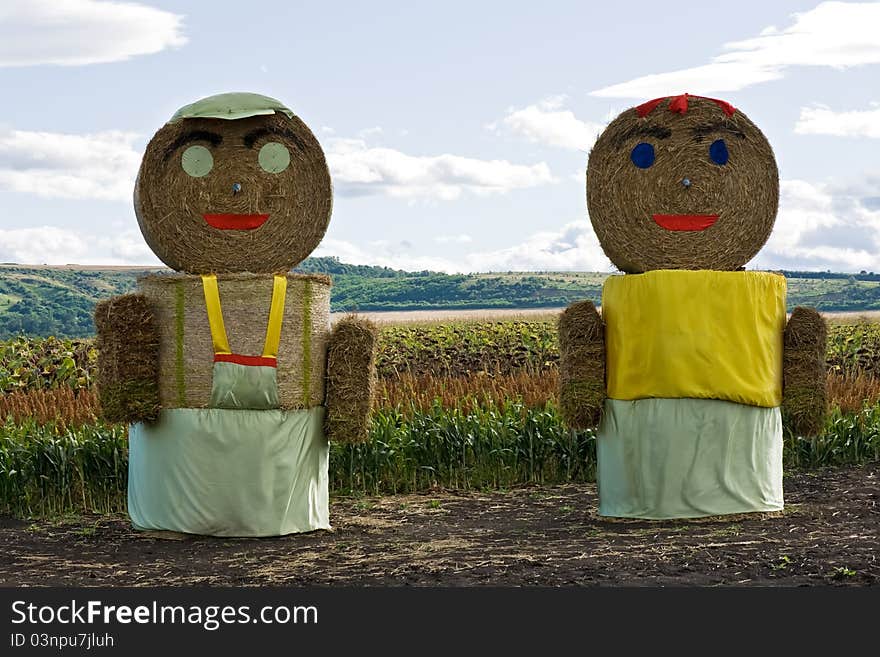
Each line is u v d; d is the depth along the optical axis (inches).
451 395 621.9
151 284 417.7
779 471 458.3
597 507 486.9
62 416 546.3
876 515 448.1
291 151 426.9
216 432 414.3
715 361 434.9
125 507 500.1
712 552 382.0
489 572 358.0
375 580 350.0
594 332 451.5
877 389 685.3
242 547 407.2
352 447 533.3
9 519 481.1
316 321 424.5
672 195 440.8
